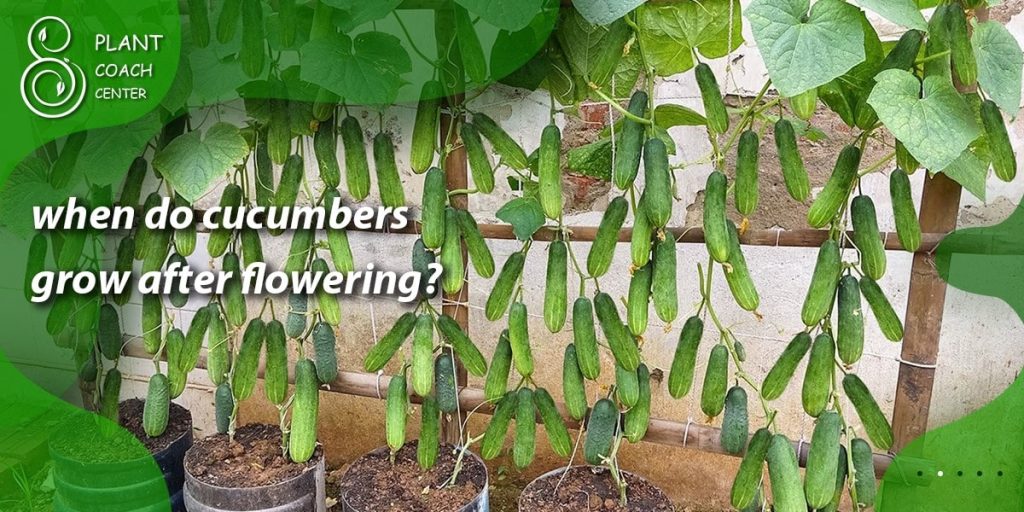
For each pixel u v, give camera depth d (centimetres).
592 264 152
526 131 240
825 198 141
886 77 123
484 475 191
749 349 245
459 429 205
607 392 183
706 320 248
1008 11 202
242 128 182
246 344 185
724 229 139
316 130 166
